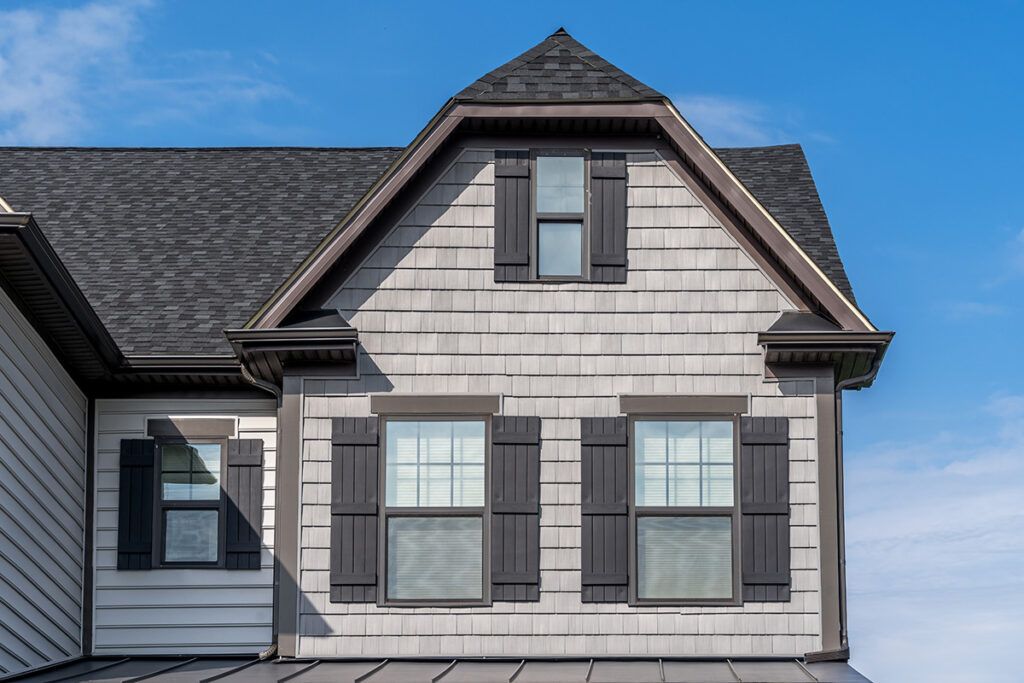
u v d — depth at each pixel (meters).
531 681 14.27
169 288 18.75
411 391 16.16
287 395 16.19
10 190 21.70
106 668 15.90
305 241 19.84
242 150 23.03
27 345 15.52
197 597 16.97
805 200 19.84
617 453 16.03
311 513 15.98
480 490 16.03
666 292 16.34
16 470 15.21
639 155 16.61
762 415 16.08
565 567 15.87
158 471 17.25
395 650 15.73
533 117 16.31
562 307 16.33
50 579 16.06
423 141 16.27
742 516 15.87
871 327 15.84
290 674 14.77
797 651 15.63
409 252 16.39
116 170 22.34
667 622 15.74
